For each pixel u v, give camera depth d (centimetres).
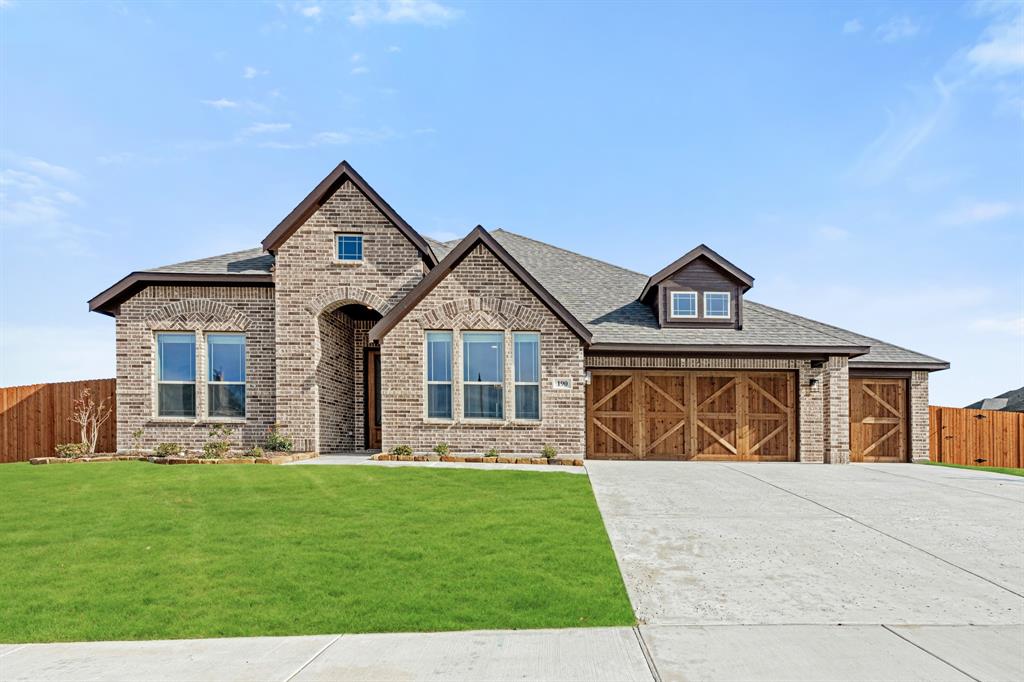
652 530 969
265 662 559
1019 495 1270
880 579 771
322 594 712
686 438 1886
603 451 1880
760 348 1841
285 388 1789
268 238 1797
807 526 999
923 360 2089
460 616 657
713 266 1980
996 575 786
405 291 1811
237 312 1822
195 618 655
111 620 652
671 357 1878
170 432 1808
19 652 586
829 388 1881
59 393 1988
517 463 1636
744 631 626
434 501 1130
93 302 1786
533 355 1756
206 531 945
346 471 1424
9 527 970
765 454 1892
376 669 544
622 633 620
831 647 587
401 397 1738
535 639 606
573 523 987
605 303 2127
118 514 1043
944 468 1775
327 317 1886
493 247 1752
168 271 1811
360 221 1822
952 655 570
